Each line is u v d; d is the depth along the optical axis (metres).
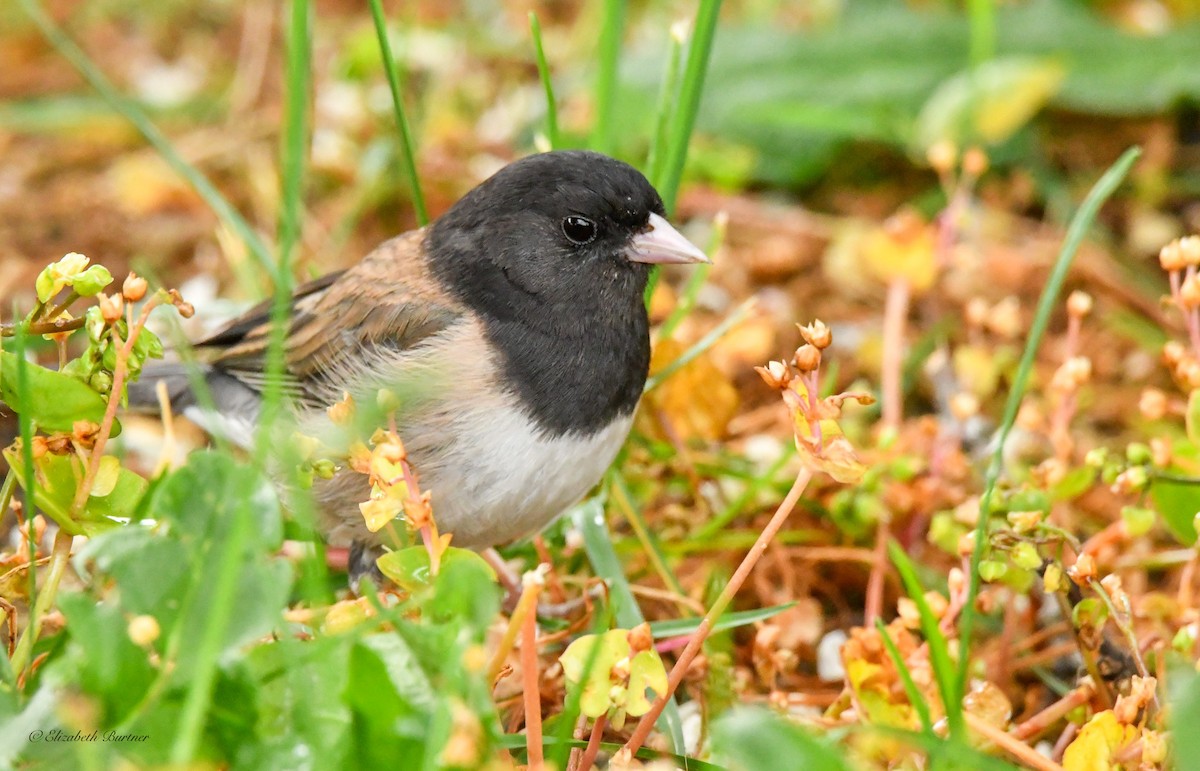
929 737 4.73
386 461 4.96
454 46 12.05
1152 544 7.80
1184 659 5.50
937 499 7.50
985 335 9.75
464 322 6.77
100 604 4.53
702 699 6.05
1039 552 5.90
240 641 4.29
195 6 13.01
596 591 6.60
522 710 5.92
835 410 5.00
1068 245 5.87
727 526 7.70
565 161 6.85
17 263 10.11
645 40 11.89
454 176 10.87
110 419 5.23
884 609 7.52
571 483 6.73
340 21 13.08
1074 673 6.72
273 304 7.77
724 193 10.91
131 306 5.34
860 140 11.22
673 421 7.80
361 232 10.78
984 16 10.22
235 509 4.44
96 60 12.42
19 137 11.62
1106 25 11.18
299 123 5.11
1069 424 8.78
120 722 4.29
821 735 5.53
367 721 4.35
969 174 8.93
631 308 6.88
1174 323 9.58
